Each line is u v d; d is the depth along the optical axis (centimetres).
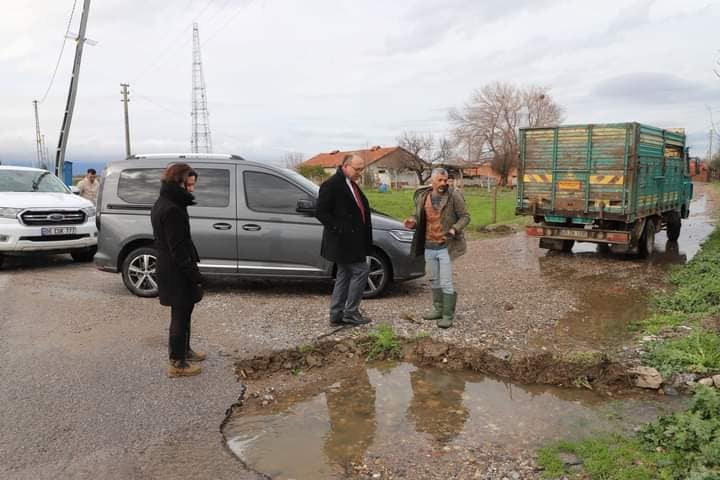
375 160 7112
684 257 1148
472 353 532
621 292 813
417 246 627
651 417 420
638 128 977
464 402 454
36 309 695
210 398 443
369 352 554
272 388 479
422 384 491
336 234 587
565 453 364
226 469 346
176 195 453
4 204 962
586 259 1133
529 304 734
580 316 676
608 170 1003
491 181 7125
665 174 1191
